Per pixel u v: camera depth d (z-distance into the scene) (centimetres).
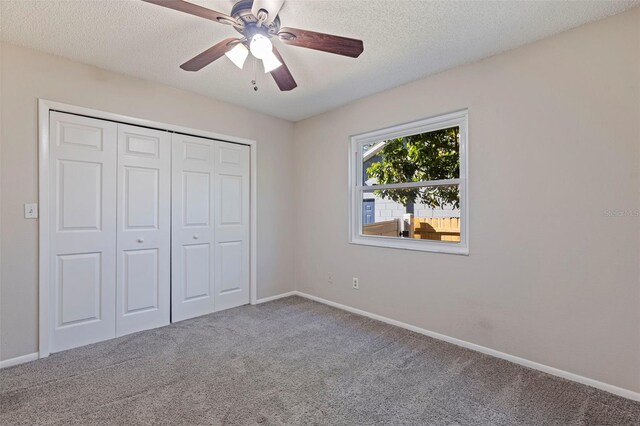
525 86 219
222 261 343
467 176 252
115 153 270
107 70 262
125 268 276
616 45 185
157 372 211
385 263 307
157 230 295
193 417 165
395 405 176
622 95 184
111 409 171
